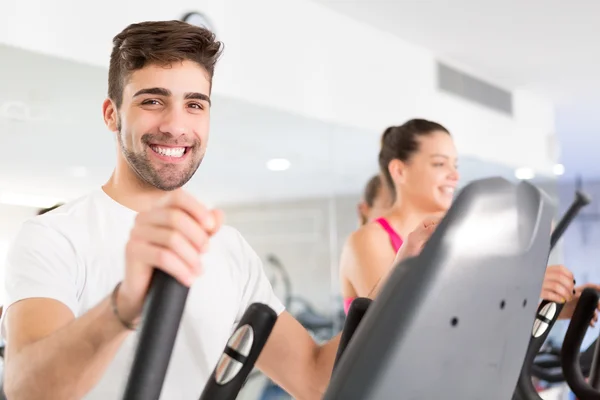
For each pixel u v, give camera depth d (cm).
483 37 524
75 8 330
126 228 125
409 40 531
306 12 452
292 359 129
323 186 461
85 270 120
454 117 580
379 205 308
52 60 324
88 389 76
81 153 336
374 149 494
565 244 1089
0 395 92
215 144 410
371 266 236
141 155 118
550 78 630
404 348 57
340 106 474
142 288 59
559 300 117
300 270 446
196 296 129
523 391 119
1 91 315
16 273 112
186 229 57
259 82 420
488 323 62
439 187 241
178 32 114
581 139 862
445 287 58
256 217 429
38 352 76
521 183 65
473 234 59
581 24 496
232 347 71
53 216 122
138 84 116
